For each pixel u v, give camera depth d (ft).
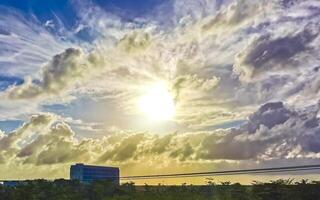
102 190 312.09
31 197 328.29
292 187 228.02
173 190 237.25
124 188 299.38
